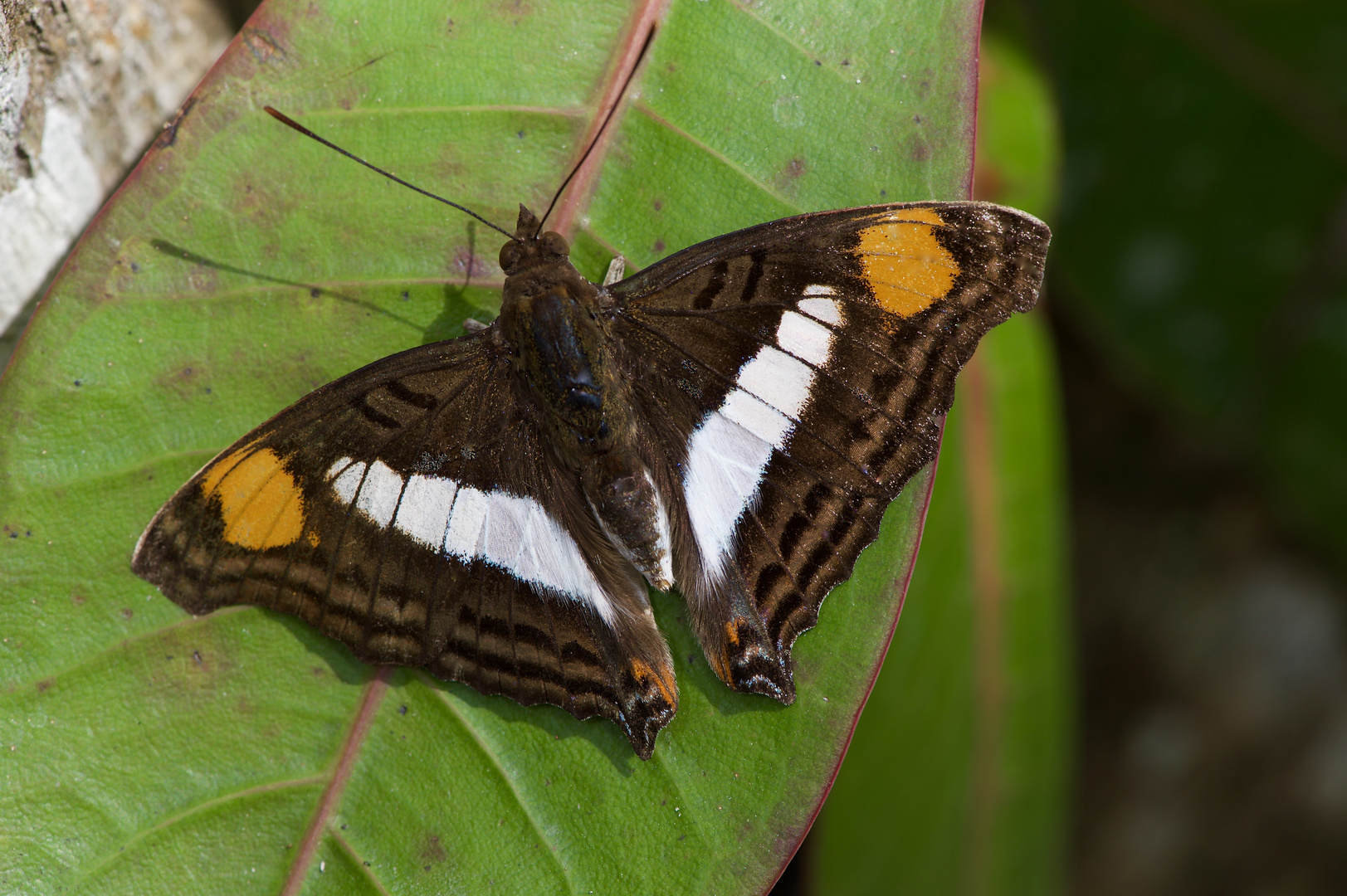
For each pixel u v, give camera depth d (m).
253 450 0.45
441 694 0.45
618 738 0.45
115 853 0.45
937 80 0.45
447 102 0.45
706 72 0.45
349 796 0.45
